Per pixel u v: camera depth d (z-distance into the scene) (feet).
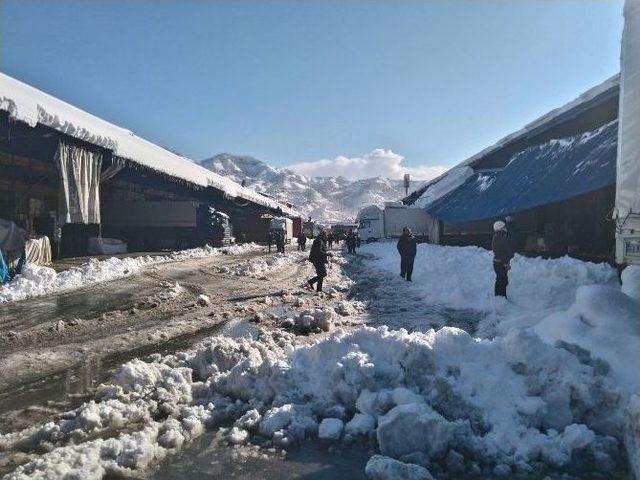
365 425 13.64
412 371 15.20
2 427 14.79
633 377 14.46
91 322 30.27
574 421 13.48
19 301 38.14
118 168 75.51
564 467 12.00
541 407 13.34
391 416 12.78
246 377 16.53
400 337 16.24
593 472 11.81
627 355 15.40
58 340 25.82
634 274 20.45
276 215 189.37
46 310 34.19
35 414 15.81
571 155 51.44
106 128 82.74
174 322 30.42
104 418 14.60
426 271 54.08
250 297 41.14
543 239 61.21
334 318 30.48
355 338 17.04
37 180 81.92
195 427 13.93
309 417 14.38
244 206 152.15
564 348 15.47
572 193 43.01
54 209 89.66
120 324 29.89
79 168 63.98
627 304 17.71
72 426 14.25
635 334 16.33
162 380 17.52
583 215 53.42
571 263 37.04
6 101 48.75
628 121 19.58
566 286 32.81
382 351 16.26
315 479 11.62
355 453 12.90
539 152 63.05
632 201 19.47
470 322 29.86
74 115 67.72
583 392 13.41
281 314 33.09
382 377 15.26
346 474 11.84
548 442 12.41
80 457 11.91
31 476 10.99
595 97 57.72
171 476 11.69
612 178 39.58
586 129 61.67
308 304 37.29
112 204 109.40
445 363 15.23
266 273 61.62
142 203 110.63
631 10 19.72
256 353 19.52
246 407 15.55
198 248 105.40
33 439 13.61
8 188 76.84
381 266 72.69
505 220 65.31
